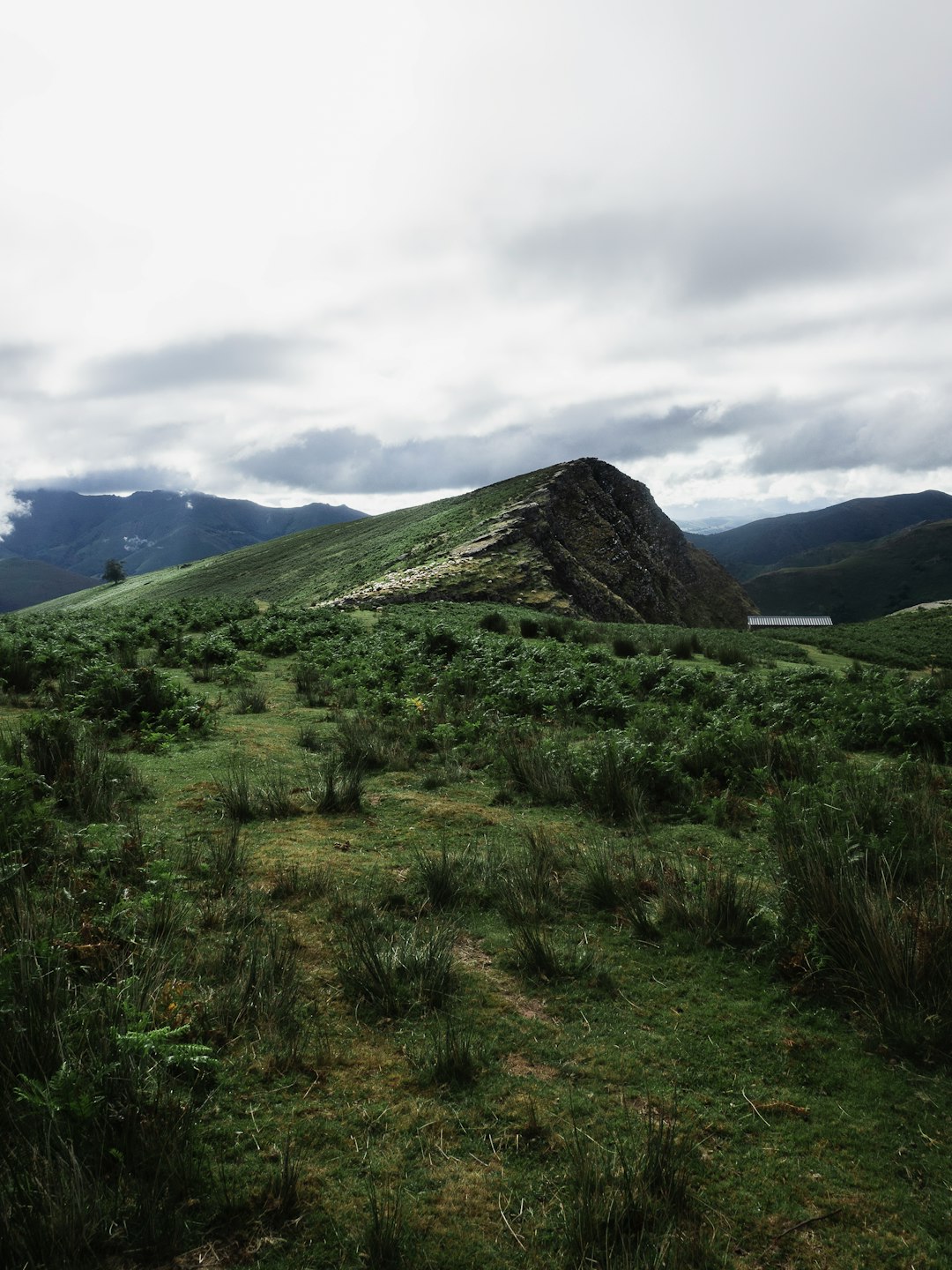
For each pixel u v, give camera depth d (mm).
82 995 3389
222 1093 3047
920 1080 3363
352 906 4719
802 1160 2883
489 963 4254
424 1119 2986
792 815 5879
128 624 19609
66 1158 2516
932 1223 2621
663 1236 2473
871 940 3971
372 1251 2359
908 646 23172
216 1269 2307
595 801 7039
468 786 7672
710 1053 3508
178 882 4828
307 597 72125
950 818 6344
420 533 85625
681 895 4926
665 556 107500
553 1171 2762
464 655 15508
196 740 8891
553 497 85750
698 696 12562
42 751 6664
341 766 8000
